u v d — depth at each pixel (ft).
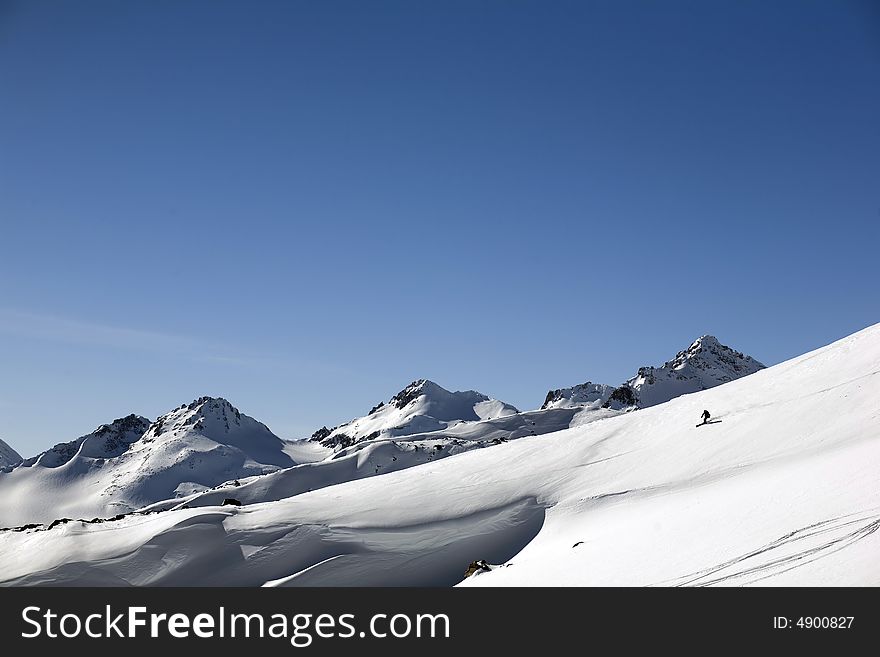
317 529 188.55
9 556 186.29
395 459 545.85
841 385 189.16
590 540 142.00
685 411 221.87
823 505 103.55
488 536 180.45
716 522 115.75
